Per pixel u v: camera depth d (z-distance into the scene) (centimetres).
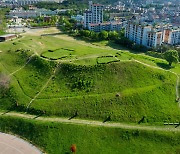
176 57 17250
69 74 14912
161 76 15475
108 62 15600
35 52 17200
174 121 12562
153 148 11156
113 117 12488
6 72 15662
